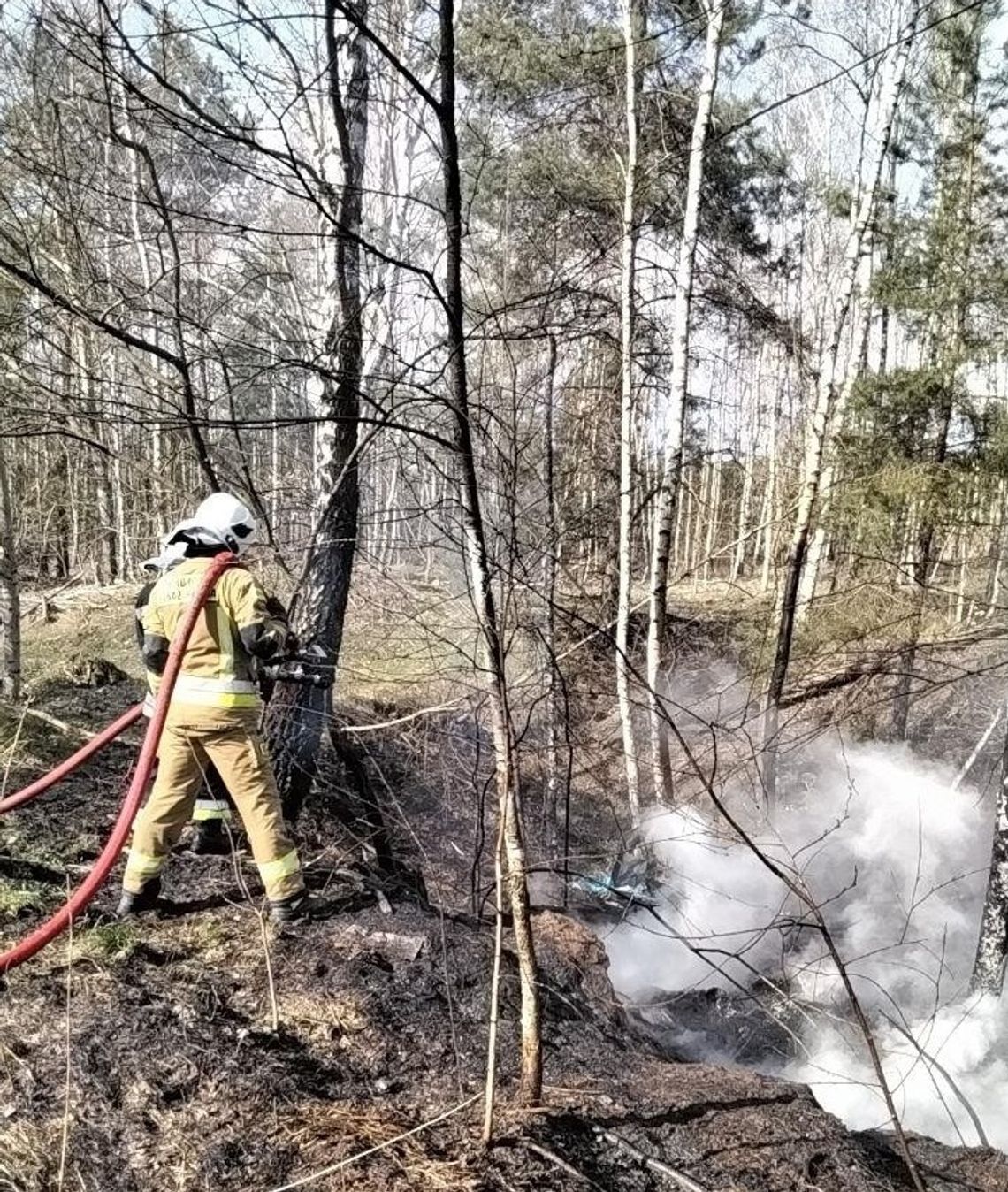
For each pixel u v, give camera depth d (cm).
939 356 1137
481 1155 285
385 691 846
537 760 852
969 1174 355
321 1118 300
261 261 554
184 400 481
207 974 377
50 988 351
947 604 1512
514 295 575
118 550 1769
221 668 406
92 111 511
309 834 567
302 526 591
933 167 1228
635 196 1066
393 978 397
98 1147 278
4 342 461
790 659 1302
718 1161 309
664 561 1020
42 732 644
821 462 1046
